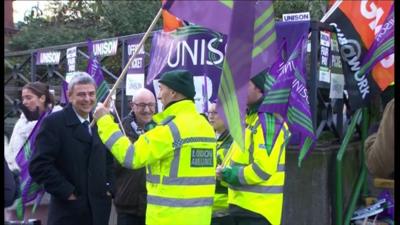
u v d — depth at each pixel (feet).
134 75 23.02
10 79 36.01
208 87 18.80
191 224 10.89
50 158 12.32
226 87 10.18
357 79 17.02
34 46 53.88
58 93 29.45
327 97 18.02
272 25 10.69
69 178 12.57
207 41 18.62
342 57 17.15
